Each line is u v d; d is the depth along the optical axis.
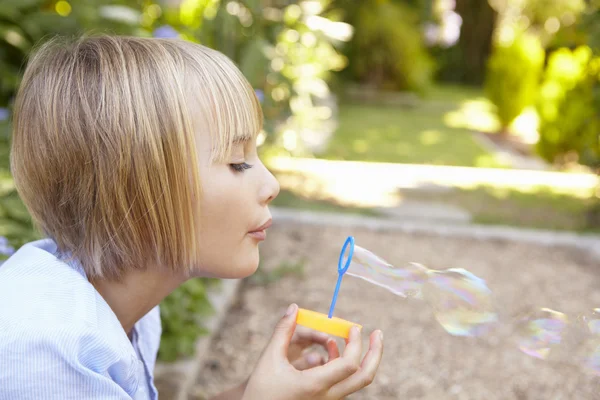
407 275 1.17
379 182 5.50
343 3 11.29
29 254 0.86
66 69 0.81
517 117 9.46
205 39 3.31
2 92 3.20
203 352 2.16
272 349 0.88
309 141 6.12
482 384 2.23
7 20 3.15
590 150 4.74
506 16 15.88
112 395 0.72
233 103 0.83
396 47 11.30
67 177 0.80
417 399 2.13
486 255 3.62
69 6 3.47
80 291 0.79
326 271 3.26
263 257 3.39
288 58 4.71
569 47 4.71
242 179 0.85
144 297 0.88
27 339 0.71
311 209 4.48
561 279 3.28
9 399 0.70
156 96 0.79
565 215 4.66
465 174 6.09
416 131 8.75
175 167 0.79
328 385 0.86
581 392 2.17
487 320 1.19
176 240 0.81
